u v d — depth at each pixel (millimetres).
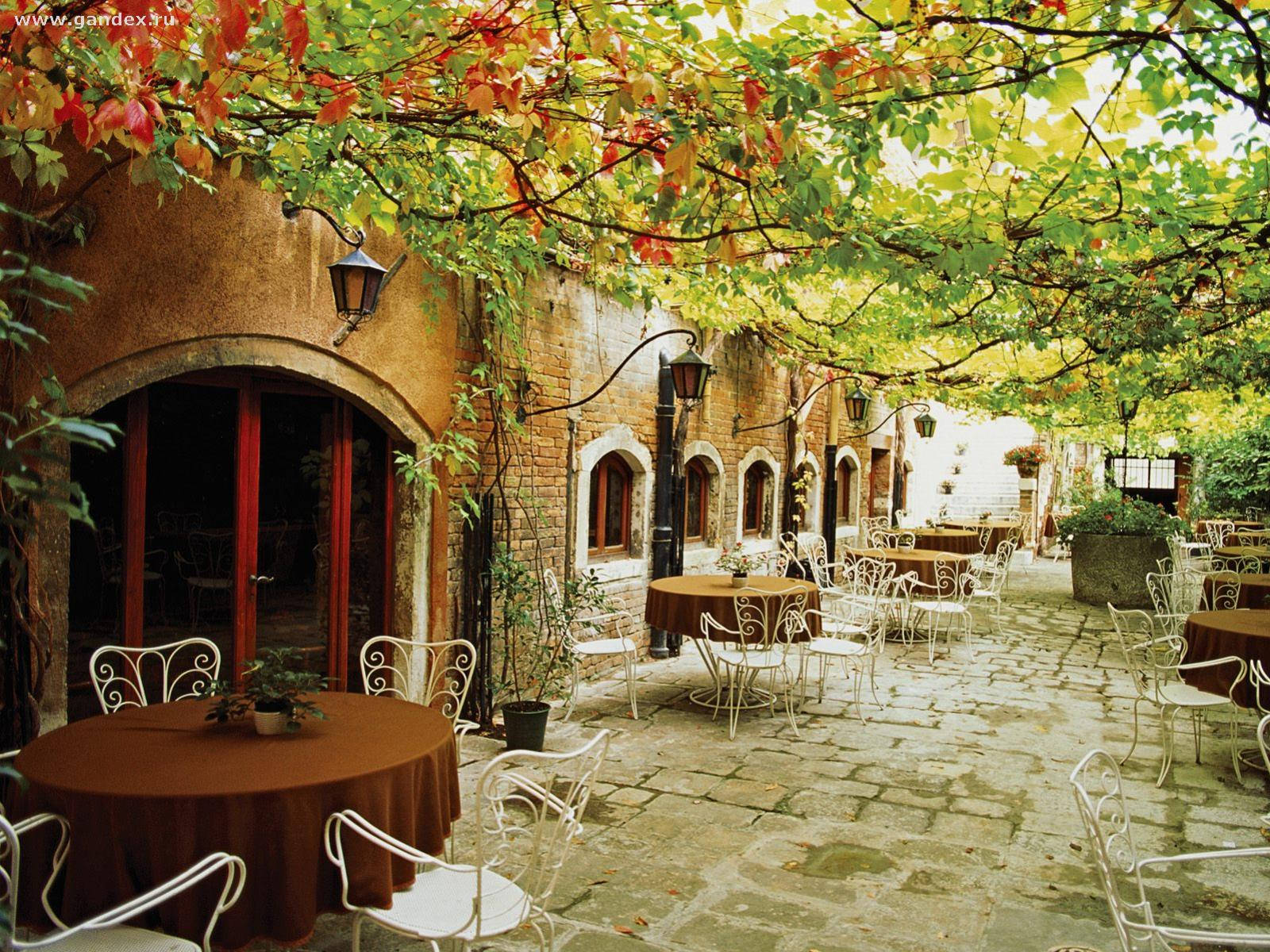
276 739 3168
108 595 4379
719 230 4324
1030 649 9680
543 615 6840
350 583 5645
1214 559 12953
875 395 15469
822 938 3457
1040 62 3320
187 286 4285
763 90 3330
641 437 8539
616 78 3553
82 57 3002
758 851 4281
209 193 4363
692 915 3627
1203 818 4836
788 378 12461
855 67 3270
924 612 11711
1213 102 3730
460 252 5289
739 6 3125
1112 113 3873
